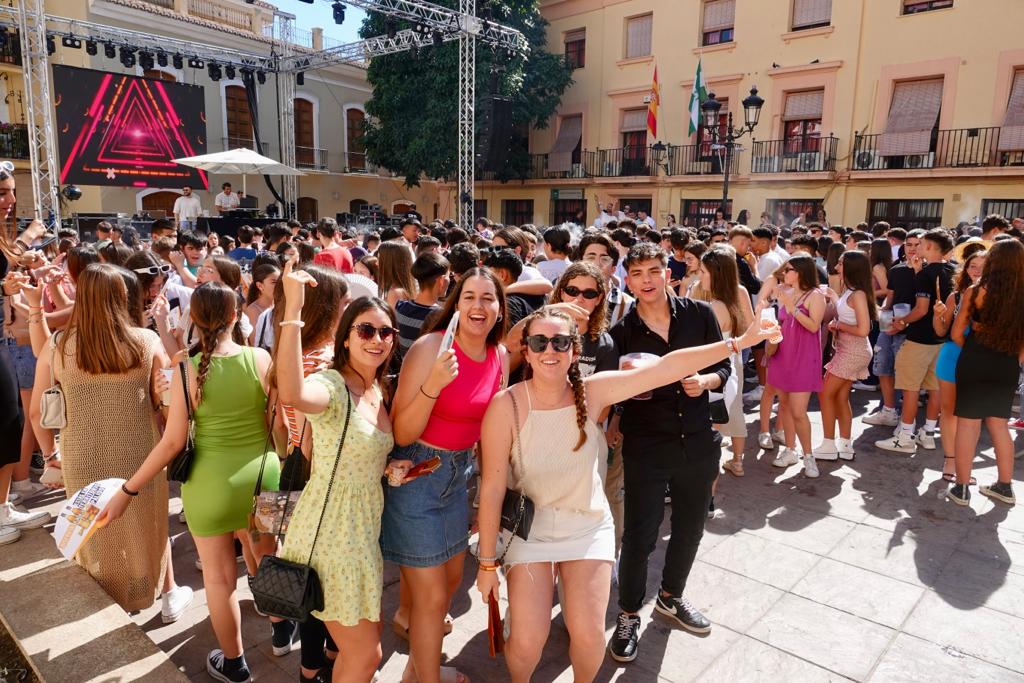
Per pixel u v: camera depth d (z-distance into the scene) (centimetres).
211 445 271
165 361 330
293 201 2200
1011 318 418
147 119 1734
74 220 1529
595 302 305
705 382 295
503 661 303
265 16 2484
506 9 2047
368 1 1415
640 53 2112
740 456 501
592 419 247
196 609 340
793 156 1789
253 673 293
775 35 1808
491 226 1214
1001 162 1493
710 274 408
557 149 2320
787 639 315
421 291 366
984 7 1491
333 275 289
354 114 2703
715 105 1377
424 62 2016
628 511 302
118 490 271
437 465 250
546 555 240
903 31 1608
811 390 493
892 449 557
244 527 277
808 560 384
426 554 245
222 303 274
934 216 1600
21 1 1296
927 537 409
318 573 227
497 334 269
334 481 228
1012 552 390
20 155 1961
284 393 212
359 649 234
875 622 327
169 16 2078
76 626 300
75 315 303
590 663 238
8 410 369
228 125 2330
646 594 353
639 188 2120
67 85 1625
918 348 545
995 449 452
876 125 1667
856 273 511
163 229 739
